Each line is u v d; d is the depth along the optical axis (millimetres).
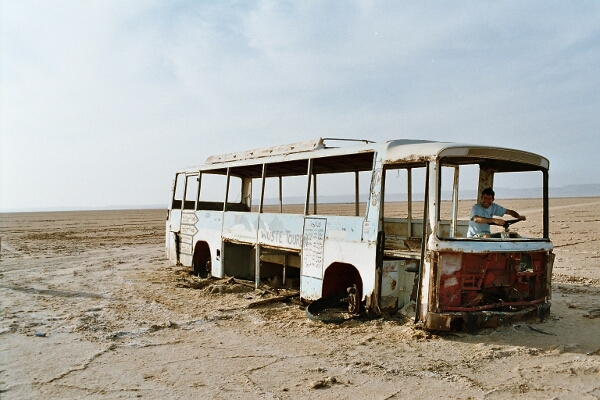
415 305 7629
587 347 6609
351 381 5379
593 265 14797
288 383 5352
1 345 6863
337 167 9789
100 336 7312
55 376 5629
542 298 7918
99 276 13438
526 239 7609
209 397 4977
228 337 7285
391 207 43469
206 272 12945
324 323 7859
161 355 6410
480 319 6996
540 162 7859
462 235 9641
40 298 10219
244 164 11219
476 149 7094
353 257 8000
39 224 47906
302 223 9219
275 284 11094
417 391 5070
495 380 5371
